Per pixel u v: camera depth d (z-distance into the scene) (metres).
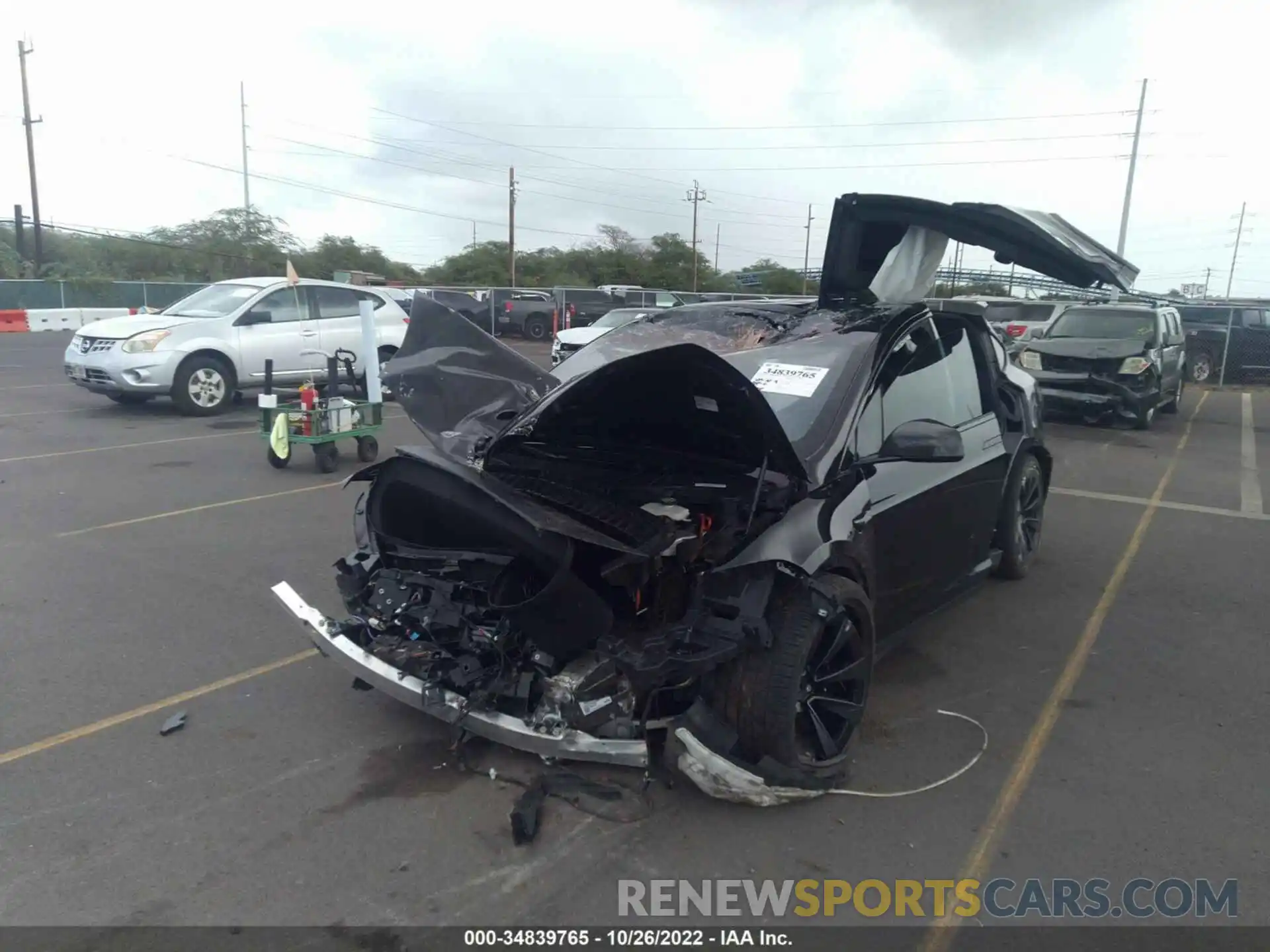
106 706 4.23
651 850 3.25
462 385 4.37
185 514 7.55
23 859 3.13
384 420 13.20
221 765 3.74
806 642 3.38
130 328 12.57
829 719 3.72
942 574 4.81
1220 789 3.72
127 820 3.36
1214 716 4.37
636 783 3.60
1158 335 14.34
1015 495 5.95
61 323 30.11
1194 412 16.67
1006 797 3.63
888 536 4.12
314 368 13.58
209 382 12.80
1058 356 14.12
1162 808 3.58
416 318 4.44
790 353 4.48
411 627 3.71
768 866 3.18
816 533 3.55
